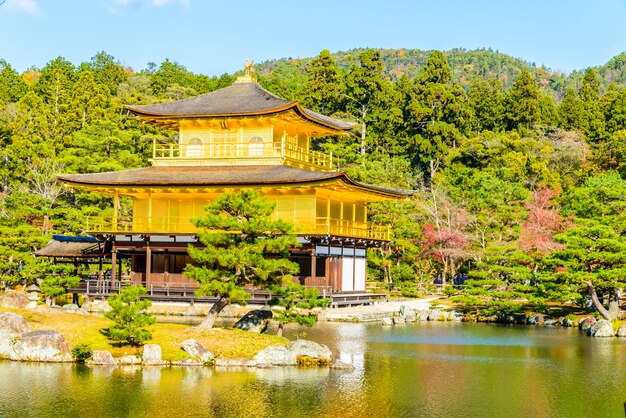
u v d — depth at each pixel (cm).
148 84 14562
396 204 8556
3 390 3444
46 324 4362
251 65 7612
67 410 3181
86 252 6694
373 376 3869
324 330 5472
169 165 7025
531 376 3931
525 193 9006
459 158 12538
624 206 7181
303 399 3394
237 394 3441
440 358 4391
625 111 13175
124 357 4000
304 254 6594
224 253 4297
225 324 5425
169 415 3136
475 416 3200
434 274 9094
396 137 13438
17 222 6756
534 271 7294
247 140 6969
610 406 3366
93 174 6775
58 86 13312
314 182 6131
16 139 9900
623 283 5456
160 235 6544
